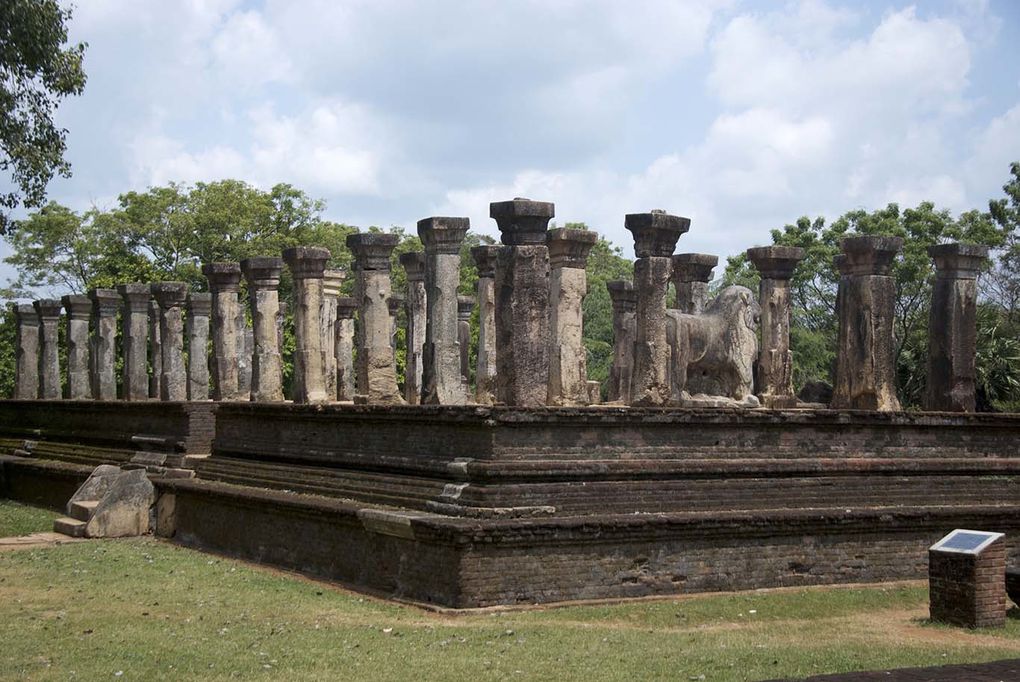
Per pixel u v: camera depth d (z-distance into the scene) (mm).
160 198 52344
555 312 20547
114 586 18094
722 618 15898
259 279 26500
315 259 24656
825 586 18406
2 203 31625
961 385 22547
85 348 37781
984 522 20078
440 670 12461
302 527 19844
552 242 20562
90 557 21375
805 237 44688
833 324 46812
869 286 21438
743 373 21344
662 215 19875
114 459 29125
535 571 16266
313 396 24547
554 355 20516
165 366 32062
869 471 19812
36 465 31594
